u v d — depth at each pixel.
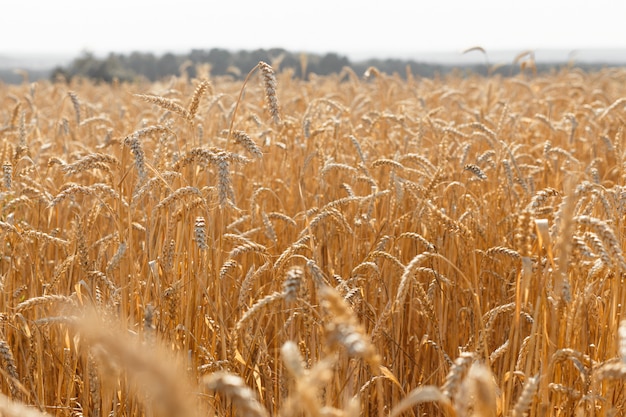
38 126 9.57
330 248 5.17
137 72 33.66
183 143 7.27
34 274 4.84
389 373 3.17
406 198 5.96
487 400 1.95
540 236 3.06
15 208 4.96
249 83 15.50
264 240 5.73
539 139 9.73
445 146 6.18
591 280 3.52
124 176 3.96
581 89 13.16
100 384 3.59
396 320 4.44
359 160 6.80
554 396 3.54
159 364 1.25
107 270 3.87
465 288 4.88
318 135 6.96
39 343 3.95
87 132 8.64
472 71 21.25
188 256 4.07
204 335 4.20
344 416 2.00
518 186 7.33
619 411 3.59
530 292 4.11
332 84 17.03
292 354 1.85
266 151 6.88
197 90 4.31
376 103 12.04
